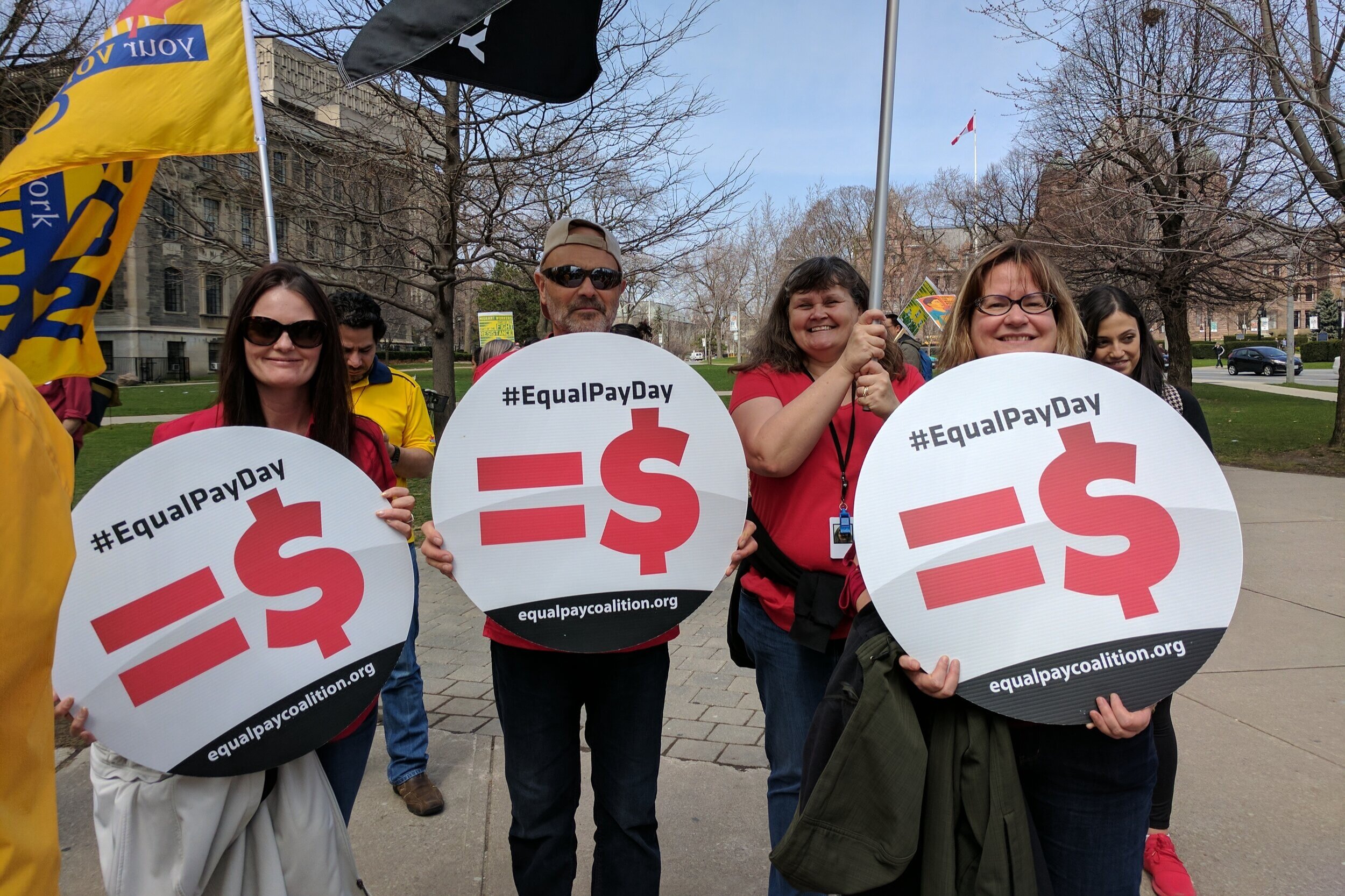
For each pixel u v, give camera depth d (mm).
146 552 1509
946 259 35094
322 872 1636
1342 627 4340
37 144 2678
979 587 1470
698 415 1825
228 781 1557
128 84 2760
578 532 1780
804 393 1879
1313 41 9398
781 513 2000
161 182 7609
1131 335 2580
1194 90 10312
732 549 1846
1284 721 3303
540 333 2283
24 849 892
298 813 1621
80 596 1461
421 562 6129
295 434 1630
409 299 10430
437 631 4625
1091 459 1501
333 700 1616
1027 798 1526
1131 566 1466
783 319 2191
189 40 2812
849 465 1982
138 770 1524
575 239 2100
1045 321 1761
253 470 1591
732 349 60250
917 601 1463
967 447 1508
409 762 2838
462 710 3557
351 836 2639
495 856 2537
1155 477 1487
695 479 1825
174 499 1534
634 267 8820
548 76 2627
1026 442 1511
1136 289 18281
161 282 39000
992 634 1455
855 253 37500
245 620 1564
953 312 1896
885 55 1965
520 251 8312
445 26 2398
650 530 1806
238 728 1539
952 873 1396
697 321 47094
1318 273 12125
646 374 1802
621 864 1909
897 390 2137
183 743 1505
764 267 41656
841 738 1430
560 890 1919
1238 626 4391
